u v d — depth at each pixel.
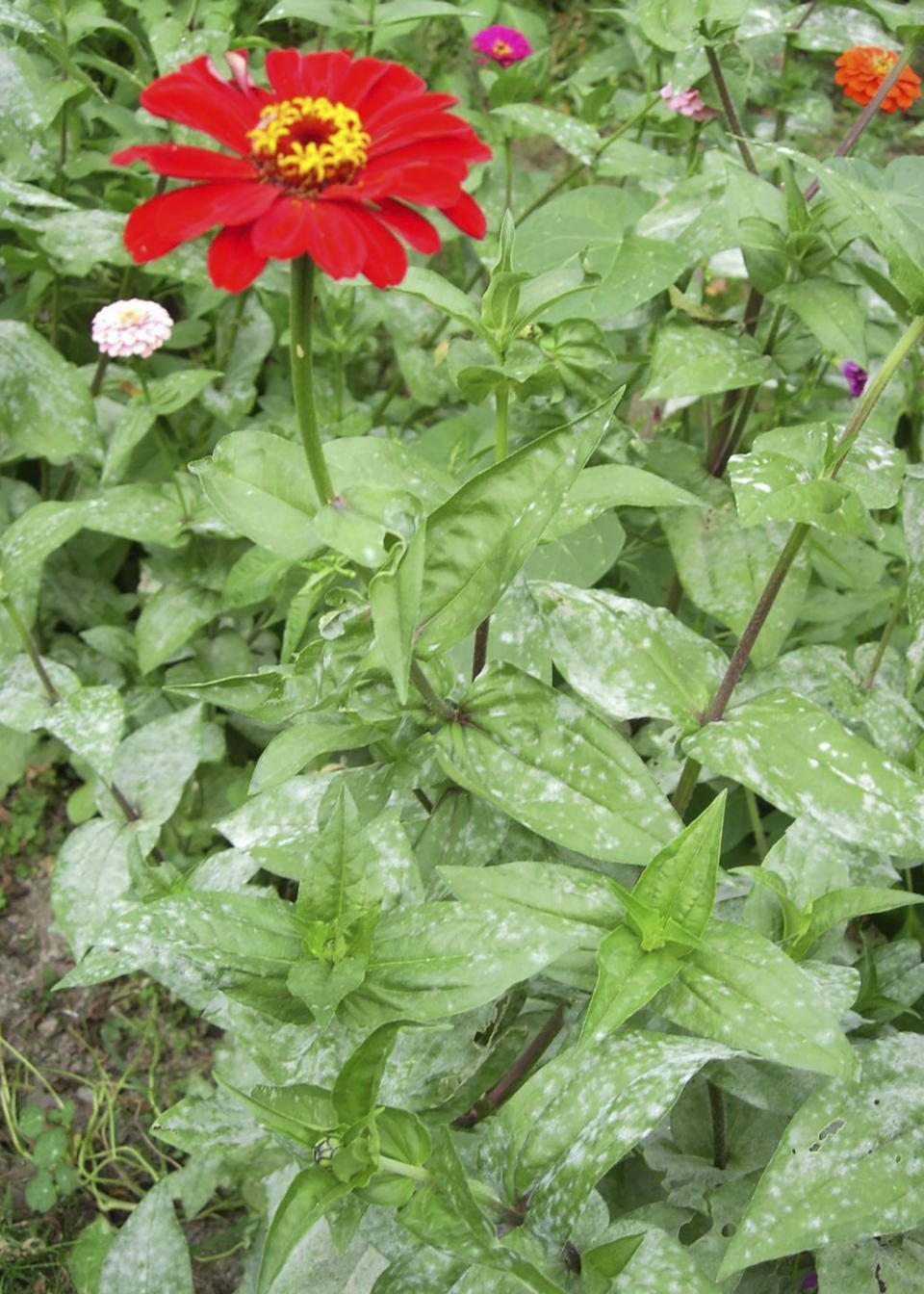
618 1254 0.42
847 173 0.57
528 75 0.97
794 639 0.80
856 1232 0.44
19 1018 0.77
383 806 0.52
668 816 0.47
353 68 0.44
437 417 0.92
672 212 0.72
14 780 0.80
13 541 0.65
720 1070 0.50
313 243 0.38
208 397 0.85
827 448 0.48
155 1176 0.72
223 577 0.78
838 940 0.50
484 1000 0.43
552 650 0.53
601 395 0.63
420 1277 0.45
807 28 0.78
